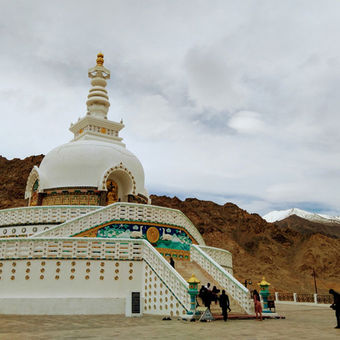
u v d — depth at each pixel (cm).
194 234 2864
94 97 4212
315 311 2627
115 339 1172
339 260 10175
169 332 1330
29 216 2830
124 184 3422
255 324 1625
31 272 2069
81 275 2081
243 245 11219
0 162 11531
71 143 3488
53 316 1875
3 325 1506
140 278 2167
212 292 2019
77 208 2778
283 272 9869
